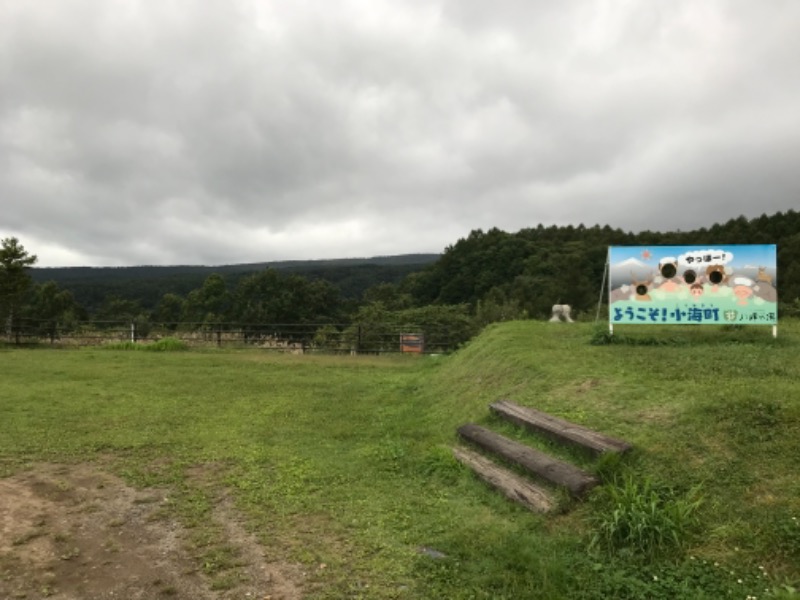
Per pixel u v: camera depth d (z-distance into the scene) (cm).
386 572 381
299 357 1739
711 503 400
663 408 555
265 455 661
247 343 2230
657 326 1119
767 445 443
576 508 439
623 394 623
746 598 319
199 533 452
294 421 842
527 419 619
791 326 1127
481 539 421
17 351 1756
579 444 518
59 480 580
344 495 532
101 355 1662
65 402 948
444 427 770
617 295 973
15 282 2130
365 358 1734
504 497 500
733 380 617
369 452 673
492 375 887
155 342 1981
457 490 541
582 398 648
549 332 1151
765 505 383
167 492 548
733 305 933
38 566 399
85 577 384
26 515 490
